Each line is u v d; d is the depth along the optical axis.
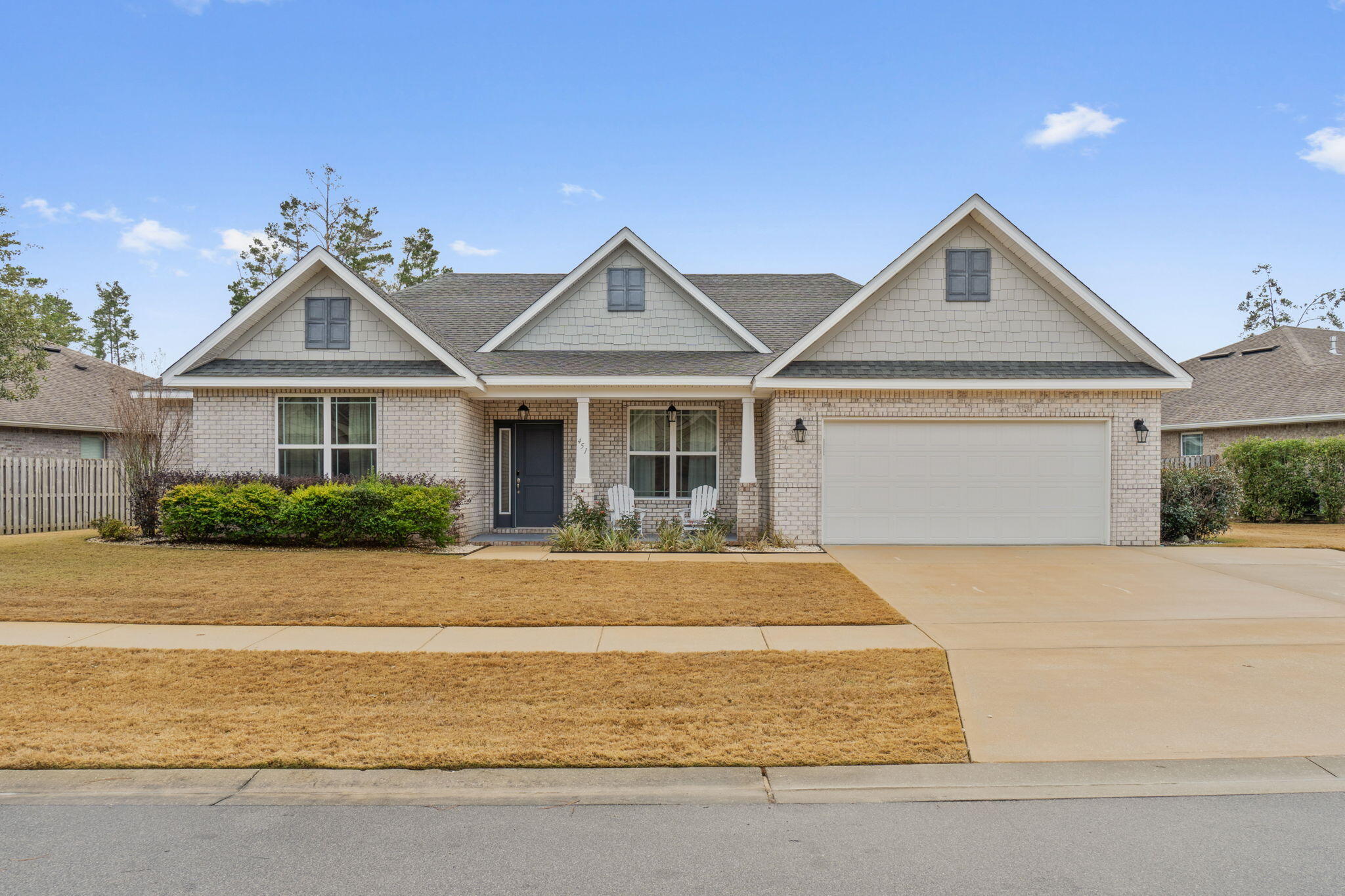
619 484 16.33
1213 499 15.46
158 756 5.02
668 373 14.90
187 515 13.48
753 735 5.42
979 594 10.12
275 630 8.28
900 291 14.91
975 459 14.59
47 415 22.20
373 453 14.82
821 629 8.34
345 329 15.17
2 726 5.52
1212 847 4.03
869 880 3.72
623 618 8.77
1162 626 8.48
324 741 5.28
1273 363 27.12
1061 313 14.84
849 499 14.61
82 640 7.82
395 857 3.95
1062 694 6.27
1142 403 14.45
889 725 5.60
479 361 15.63
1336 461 19.62
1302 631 8.22
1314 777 4.85
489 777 4.85
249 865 3.86
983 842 4.09
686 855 3.97
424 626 8.49
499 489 16.56
